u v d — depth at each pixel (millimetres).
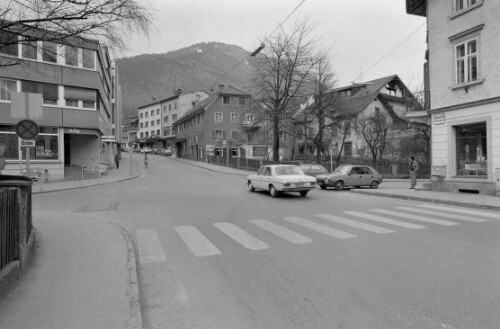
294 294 4793
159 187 22250
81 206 14148
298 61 34562
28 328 3789
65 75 27312
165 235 8641
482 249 6926
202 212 12133
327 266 5953
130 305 4371
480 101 15680
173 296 4844
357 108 44656
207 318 4168
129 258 6426
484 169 15953
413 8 20250
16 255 5402
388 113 46656
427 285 5016
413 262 6098
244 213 11820
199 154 63750
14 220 5324
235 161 46594
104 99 36094
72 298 4594
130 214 11945
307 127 37719
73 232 8641
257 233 8664
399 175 38719
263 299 4660
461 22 16688
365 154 45750
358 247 7160
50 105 26859
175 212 12219
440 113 17812
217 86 70750
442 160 17781
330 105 35906
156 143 100438
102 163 34125
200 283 5316
